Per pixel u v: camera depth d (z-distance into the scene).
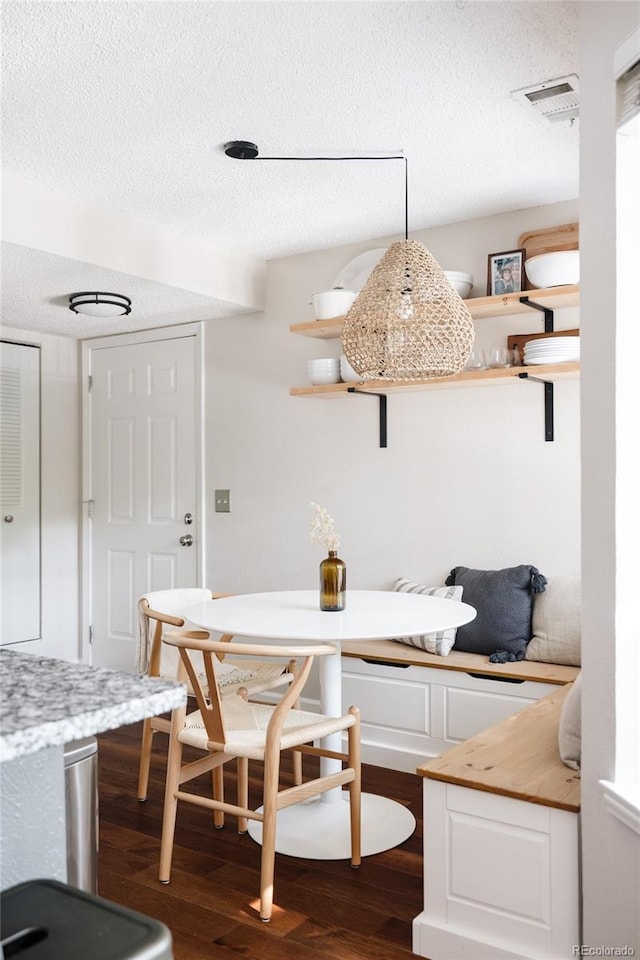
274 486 4.46
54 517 5.23
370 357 2.73
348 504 4.18
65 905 1.03
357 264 4.09
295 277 4.34
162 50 2.26
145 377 5.02
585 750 1.93
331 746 3.05
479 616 3.48
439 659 3.42
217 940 2.24
